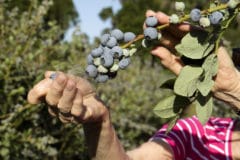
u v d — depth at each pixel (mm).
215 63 575
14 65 1793
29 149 1746
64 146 1966
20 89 1716
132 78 2852
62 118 562
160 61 637
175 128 886
